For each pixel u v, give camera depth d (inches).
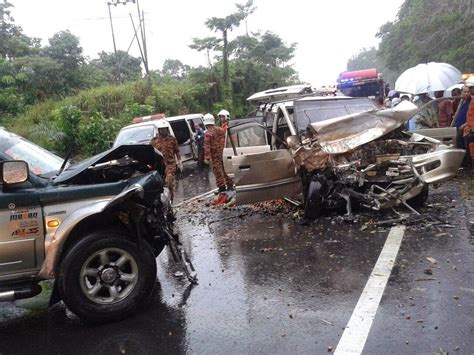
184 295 184.9
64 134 745.0
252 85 1357.0
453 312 145.5
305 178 274.8
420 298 157.6
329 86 580.4
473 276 171.2
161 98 1037.8
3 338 163.8
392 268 186.4
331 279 182.9
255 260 217.2
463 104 373.7
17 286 162.2
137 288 167.9
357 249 213.6
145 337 152.4
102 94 984.9
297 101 326.0
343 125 274.1
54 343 155.2
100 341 152.8
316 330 144.1
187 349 141.7
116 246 165.5
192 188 477.1
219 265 217.2
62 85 1039.6
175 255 190.2
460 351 124.7
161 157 204.8
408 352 126.6
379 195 253.8
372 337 136.2
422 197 267.0
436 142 286.8
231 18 1273.4
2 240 156.4
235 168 268.8
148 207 176.1
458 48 1443.2
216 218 313.3
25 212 158.9
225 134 374.3
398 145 282.5
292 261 209.2
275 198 276.8
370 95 904.3
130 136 568.1
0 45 1070.4
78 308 160.9
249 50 1424.7
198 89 1178.6
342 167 260.8
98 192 167.3
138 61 1505.9
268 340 141.5
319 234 244.1
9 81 964.6
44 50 1083.3
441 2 1646.2
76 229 168.1
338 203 265.7
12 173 155.2
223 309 167.5
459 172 365.1
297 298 169.0
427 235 221.5
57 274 160.6
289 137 279.0
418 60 1628.9
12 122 841.5
